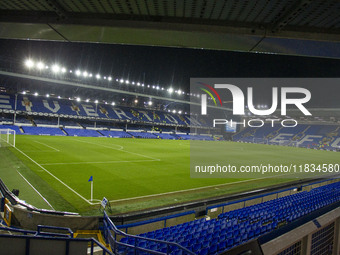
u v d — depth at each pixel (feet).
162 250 22.02
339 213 28.22
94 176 55.36
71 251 15.17
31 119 170.91
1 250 14.44
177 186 51.67
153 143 155.63
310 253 23.95
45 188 43.98
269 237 20.26
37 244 14.85
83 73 175.42
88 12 9.32
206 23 9.23
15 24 9.78
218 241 24.94
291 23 8.92
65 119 189.57
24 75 153.99
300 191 52.29
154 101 242.17
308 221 24.45
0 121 154.61
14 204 29.09
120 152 98.37
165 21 9.27
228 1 7.86
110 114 210.18
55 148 95.61
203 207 36.19
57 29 10.02
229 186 54.80
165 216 31.63
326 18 8.38
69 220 26.21
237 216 33.22
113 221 28.02
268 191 46.39
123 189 46.91
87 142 128.57
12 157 70.54
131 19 9.34
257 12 8.43
